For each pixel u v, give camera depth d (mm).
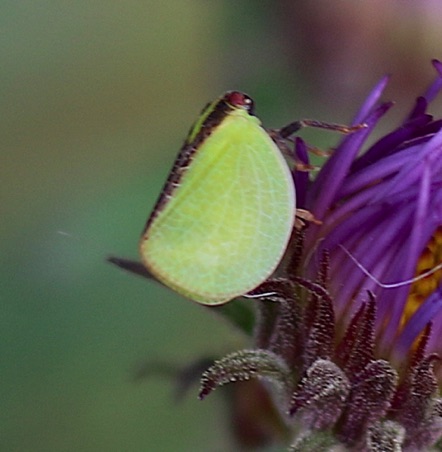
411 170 101
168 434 114
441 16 126
